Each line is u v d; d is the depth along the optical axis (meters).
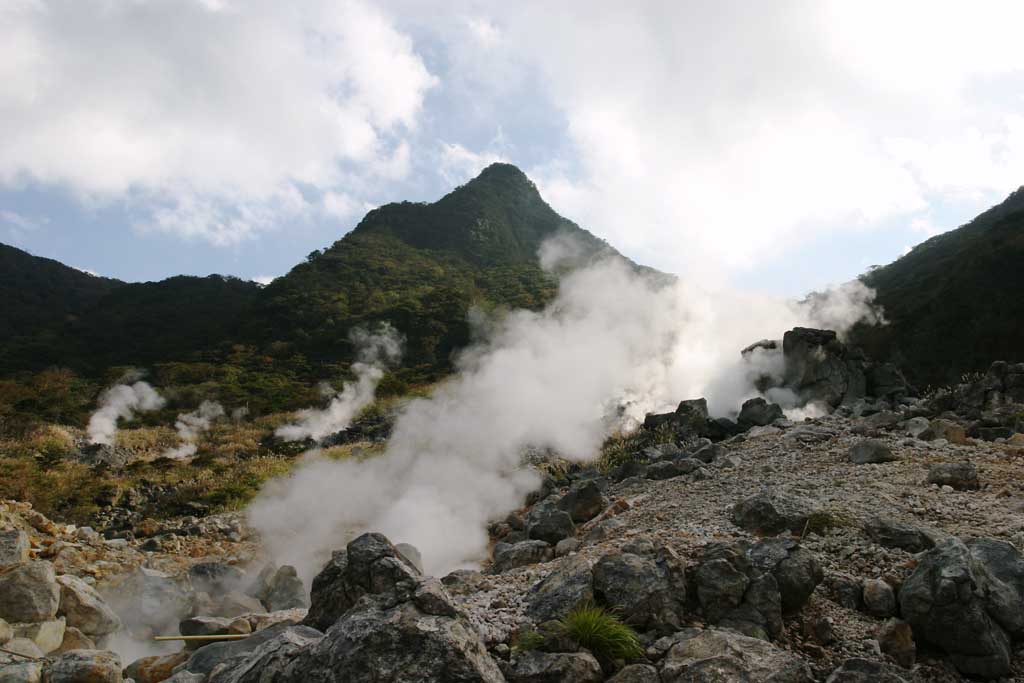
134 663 5.71
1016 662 4.43
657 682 4.00
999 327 35.53
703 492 9.08
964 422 12.28
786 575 5.02
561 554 7.81
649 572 4.95
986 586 4.64
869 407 16.88
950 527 6.57
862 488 8.15
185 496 20.89
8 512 10.96
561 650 4.37
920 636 4.61
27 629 5.85
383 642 3.83
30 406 41.50
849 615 5.00
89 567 10.01
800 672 3.92
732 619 4.77
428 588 4.23
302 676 3.84
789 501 6.85
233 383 54.78
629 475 12.36
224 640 6.25
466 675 3.72
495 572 7.92
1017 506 6.98
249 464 26.55
